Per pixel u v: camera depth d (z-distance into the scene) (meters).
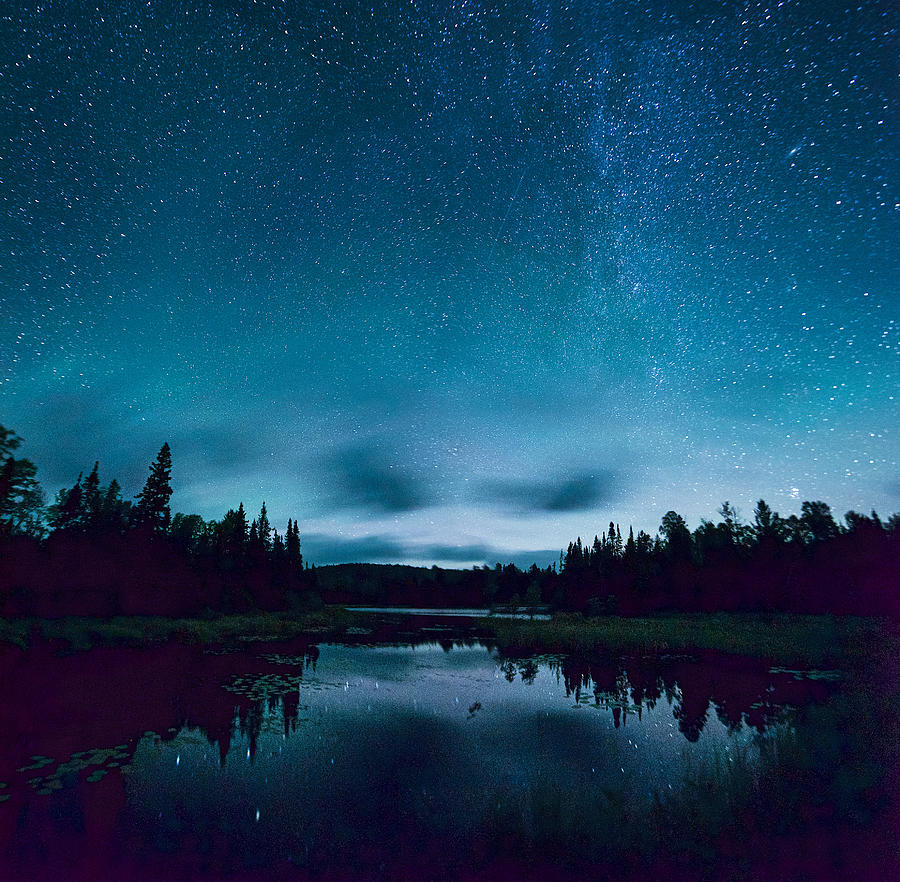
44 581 20.41
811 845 4.16
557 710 10.23
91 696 10.50
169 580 28.17
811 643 17.73
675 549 52.75
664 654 18.25
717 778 5.66
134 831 5.04
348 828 5.11
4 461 18.67
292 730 8.60
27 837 4.89
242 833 5.02
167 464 45.31
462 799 5.86
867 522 35.81
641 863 4.10
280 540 65.69
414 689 12.20
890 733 6.11
